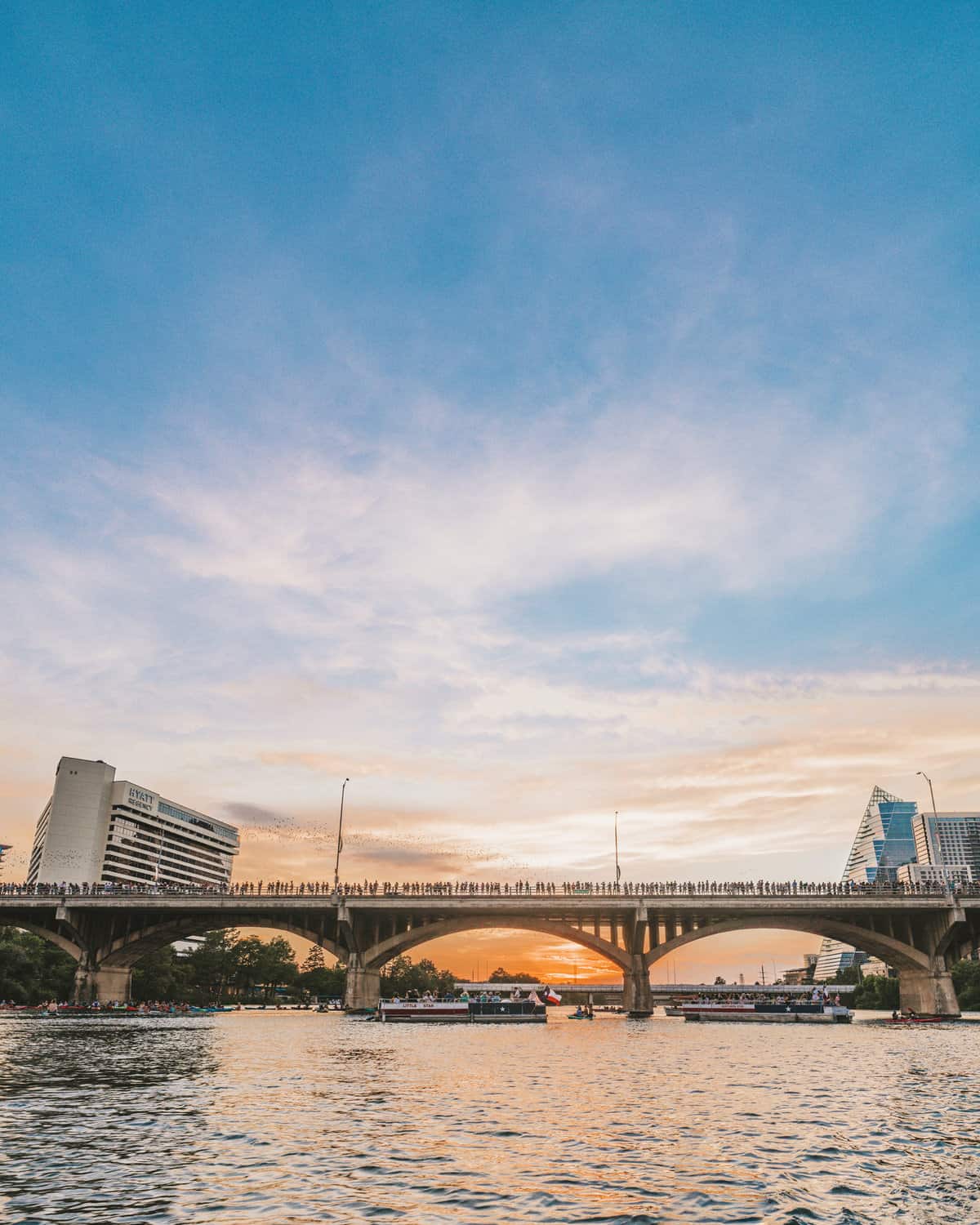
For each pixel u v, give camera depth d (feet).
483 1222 57.16
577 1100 111.55
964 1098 112.68
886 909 332.39
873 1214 59.31
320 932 362.74
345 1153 77.20
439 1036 249.55
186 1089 118.73
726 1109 103.81
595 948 358.23
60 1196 62.75
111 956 355.77
